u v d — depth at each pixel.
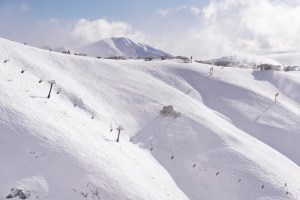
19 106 32.97
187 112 59.22
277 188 44.34
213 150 50.09
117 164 32.81
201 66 89.44
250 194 43.22
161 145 48.97
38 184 25.98
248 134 63.03
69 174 27.95
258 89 83.44
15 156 27.28
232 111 70.31
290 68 113.56
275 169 49.03
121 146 40.34
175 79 78.75
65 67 62.12
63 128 33.69
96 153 32.50
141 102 59.78
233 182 44.41
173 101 63.50
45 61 59.91
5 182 25.16
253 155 50.88
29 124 30.89
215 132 54.25
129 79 68.44
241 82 84.62
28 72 48.16
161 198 31.86
